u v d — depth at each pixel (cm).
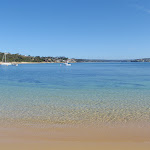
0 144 766
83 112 1333
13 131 938
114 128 989
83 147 741
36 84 3216
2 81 3822
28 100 1773
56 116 1229
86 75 5806
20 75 5897
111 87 2759
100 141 805
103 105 1554
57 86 2912
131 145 761
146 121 1116
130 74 6256
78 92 2277
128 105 1552
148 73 6850
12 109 1424
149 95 2039
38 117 1208
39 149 721
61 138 840
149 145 762
